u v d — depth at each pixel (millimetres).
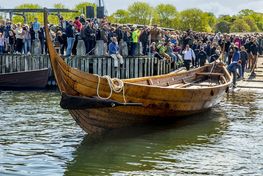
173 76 22938
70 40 30891
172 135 17391
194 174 13102
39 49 33031
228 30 119312
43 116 20984
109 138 16766
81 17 32312
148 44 34062
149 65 33656
